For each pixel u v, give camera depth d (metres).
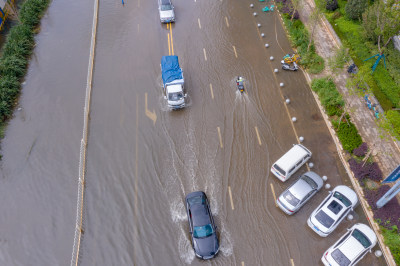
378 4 29.33
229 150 24.78
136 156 24.61
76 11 37.97
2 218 21.78
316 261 19.48
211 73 30.30
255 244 20.22
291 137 25.44
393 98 26.23
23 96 29.14
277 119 26.62
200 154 24.62
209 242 19.27
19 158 24.84
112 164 24.19
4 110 27.25
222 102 27.92
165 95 28.48
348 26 32.75
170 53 32.22
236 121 26.56
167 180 23.25
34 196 22.83
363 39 30.78
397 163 23.14
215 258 19.64
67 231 21.19
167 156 24.56
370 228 19.78
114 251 20.20
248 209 21.70
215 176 23.38
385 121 21.84
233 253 19.86
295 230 20.73
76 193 22.92
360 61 29.38
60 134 26.25
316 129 25.86
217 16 36.28
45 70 31.31
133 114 27.27
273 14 36.50
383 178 22.39
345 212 20.23
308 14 35.69
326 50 31.62
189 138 25.59
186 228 20.95
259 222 21.11
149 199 22.34
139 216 21.58
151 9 37.28
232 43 33.19
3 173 24.02
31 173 24.00
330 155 24.17
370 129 25.20
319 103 27.61
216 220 21.27
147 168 23.92
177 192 22.62
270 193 22.44
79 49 33.34
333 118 26.19
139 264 19.67
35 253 20.34
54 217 21.83
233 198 22.25
